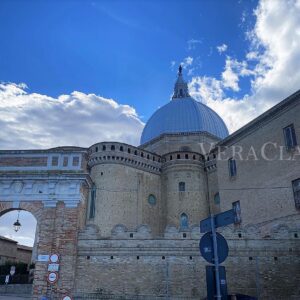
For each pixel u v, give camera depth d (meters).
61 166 25.19
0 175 24.77
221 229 25.72
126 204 44.44
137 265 25.03
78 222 24.58
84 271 24.72
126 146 46.94
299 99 32.03
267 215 33.53
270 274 24.70
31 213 24.33
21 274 40.16
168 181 48.94
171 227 26.05
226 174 40.47
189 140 56.09
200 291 24.22
